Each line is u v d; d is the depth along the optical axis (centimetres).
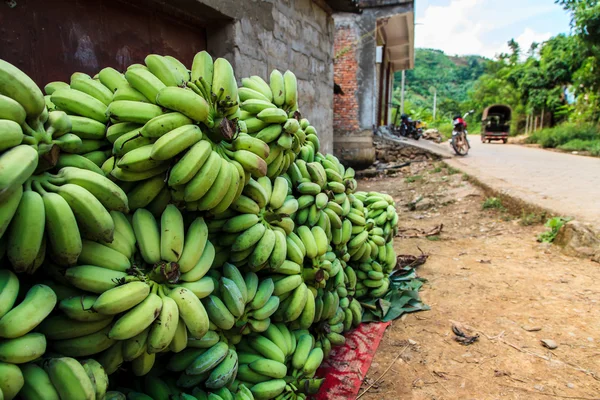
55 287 139
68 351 134
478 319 310
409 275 384
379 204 330
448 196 775
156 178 161
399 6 1207
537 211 558
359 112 1254
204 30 431
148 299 138
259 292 191
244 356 196
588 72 1914
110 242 141
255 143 180
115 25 325
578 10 1644
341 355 262
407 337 287
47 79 275
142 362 145
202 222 169
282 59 540
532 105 2823
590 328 291
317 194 244
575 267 407
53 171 141
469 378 241
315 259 226
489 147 1972
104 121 171
